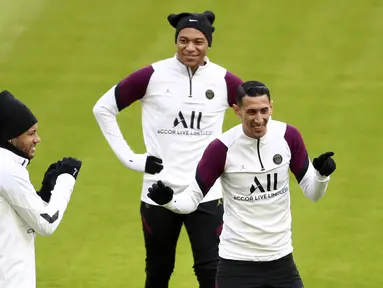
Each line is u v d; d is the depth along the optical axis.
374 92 50.56
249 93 21.80
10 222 19.42
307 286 31.23
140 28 58.34
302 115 48.09
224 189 22.94
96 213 38.00
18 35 58.31
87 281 31.69
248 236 22.47
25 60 55.28
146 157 26.45
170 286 31.09
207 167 22.67
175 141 26.34
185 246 34.72
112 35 57.72
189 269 32.59
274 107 48.94
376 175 41.47
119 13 60.44
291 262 22.86
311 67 53.53
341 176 41.38
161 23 58.81
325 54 54.88
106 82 52.28
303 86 51.31
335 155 43.56
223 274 22.86
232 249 22.70
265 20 58.84
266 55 54.91
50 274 32.31
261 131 21.95
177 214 26.34
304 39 56.59
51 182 20.75
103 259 33.69
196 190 22.77
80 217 37.59
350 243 35.00
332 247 34.66
